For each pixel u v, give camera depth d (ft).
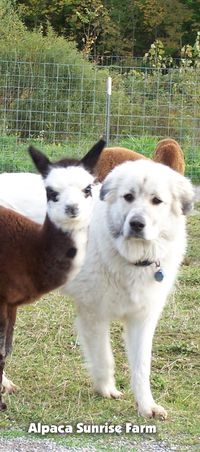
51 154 23.29
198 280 14.56
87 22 44.96
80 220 8.28
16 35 32.86
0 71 26.20
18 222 8.71
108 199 9.22
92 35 45.73
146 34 50.44
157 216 8.95
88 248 9.37
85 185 8.28
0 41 31.30
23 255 8.59
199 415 9.24
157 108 25.49
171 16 49.85
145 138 24.70
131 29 49.83
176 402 9.64
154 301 9.32
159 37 50.29
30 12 46.26
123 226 8.96
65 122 25.14
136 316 9.40
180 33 50.06
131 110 25.63
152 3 49.49
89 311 9.56
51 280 8.59
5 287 8.68
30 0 46.42
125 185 9.01
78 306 9.62
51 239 8.45
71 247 8.45
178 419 9.07
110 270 9.25
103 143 8.64
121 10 49.52
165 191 9.01
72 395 9.66
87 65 27.58
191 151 24.63
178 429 8.73
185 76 26.32
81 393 9.73
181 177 9.33
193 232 18.10
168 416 9.14
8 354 9.02
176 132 25.34
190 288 14.16
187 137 24.93
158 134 25.50
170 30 49.93
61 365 10.54
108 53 47.14
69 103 25.26
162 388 10.04
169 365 10.75
